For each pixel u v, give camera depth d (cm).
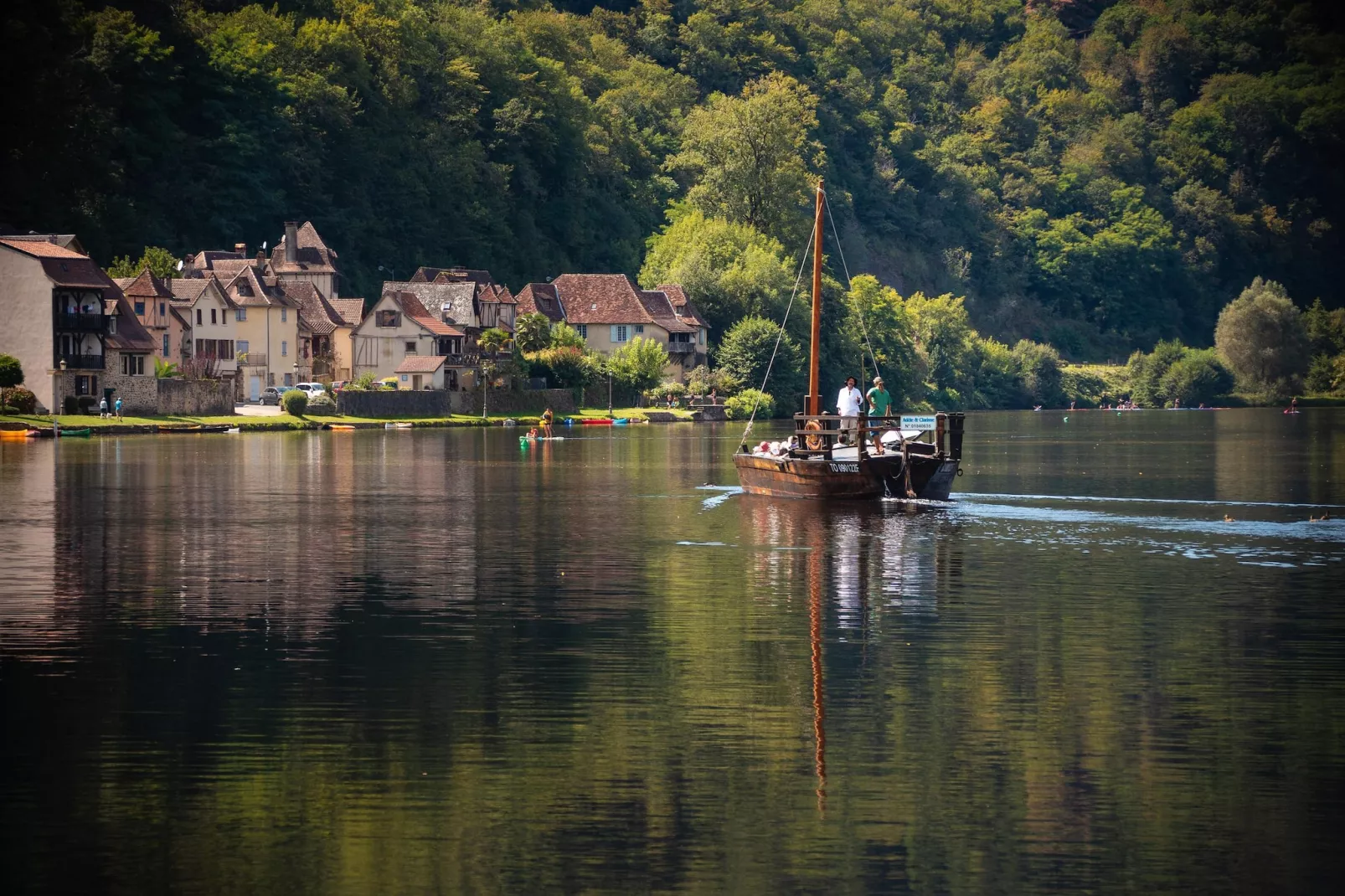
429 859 2667
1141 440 16188
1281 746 3291
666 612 4759
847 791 2998
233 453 12200
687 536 6719
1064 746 3288
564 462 11625
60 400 15675
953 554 6144
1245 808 2919
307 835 2772
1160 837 2778
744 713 3525
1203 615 4738
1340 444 15375
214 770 3112
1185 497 8744
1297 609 4859
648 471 10650
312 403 17600
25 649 4172
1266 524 7256
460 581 5369
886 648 4219
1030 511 7838
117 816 2855
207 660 4041
